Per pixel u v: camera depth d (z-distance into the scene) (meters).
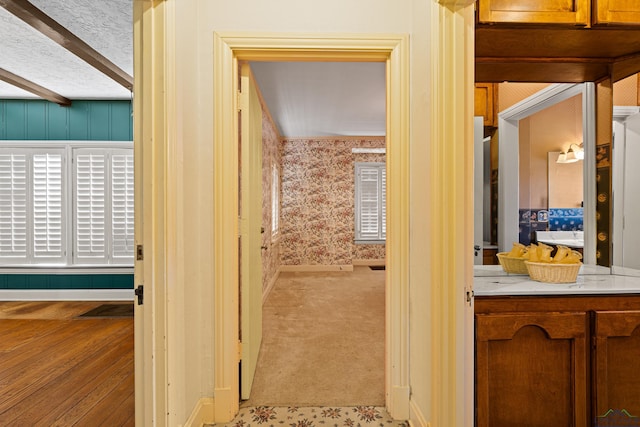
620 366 1.49
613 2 1.59
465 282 1.40
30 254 4.37
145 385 1.42
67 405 1.98
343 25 1.83
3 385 2.22
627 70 1.97
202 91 1.81
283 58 1.88
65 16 2.47
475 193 2.04
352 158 6.55
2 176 4.32
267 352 2.74
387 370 1.91
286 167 6.50
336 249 6.51
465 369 1.40
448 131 1.43
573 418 1.48
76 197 4.37
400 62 1.82
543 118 2.05
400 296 1.83
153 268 1.42
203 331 1.82
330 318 3.61
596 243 2.06
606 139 2.02
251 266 2.18
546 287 1.56
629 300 1.51
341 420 1.85
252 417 1.88
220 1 1.81
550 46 1.82
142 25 1.43
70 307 4.08
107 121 4.38
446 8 1.42
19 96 4.24
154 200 1.42
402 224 1.82
